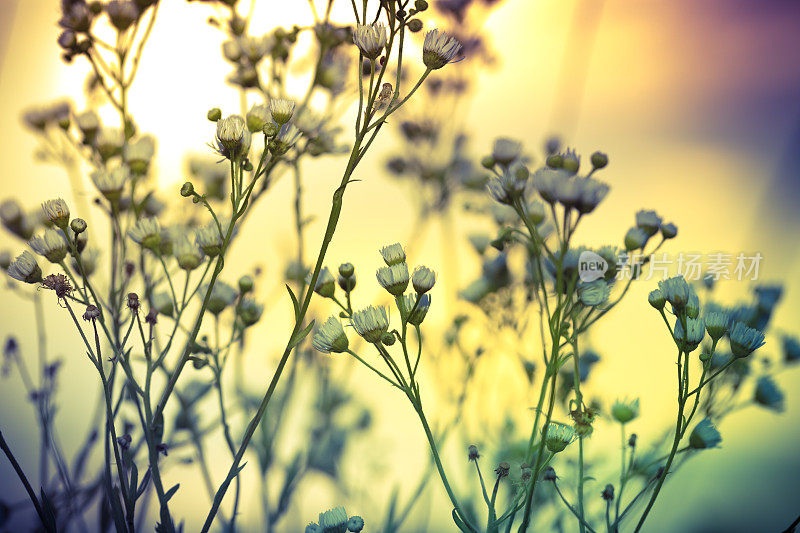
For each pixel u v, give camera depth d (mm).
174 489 524
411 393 510
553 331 517
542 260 575
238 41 617
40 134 652
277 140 522
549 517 622
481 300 640
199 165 651
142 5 584
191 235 580
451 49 511
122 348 528
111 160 597
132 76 585
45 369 642
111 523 581
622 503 620
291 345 513
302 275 652
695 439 524
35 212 607
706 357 512
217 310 561
